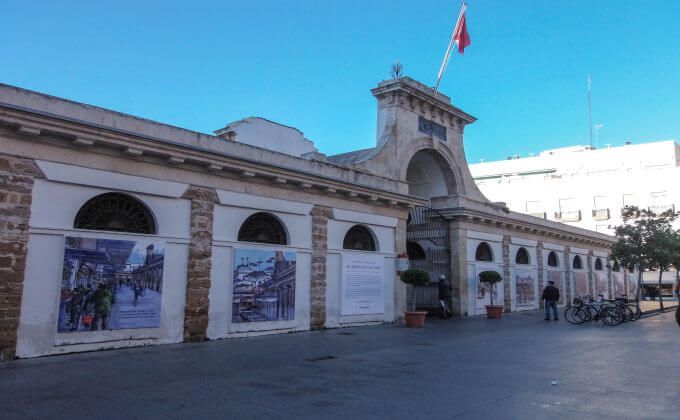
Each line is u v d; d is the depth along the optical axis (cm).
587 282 3628
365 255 1827
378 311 1859
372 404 694
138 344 1191
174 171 1288
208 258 1343
